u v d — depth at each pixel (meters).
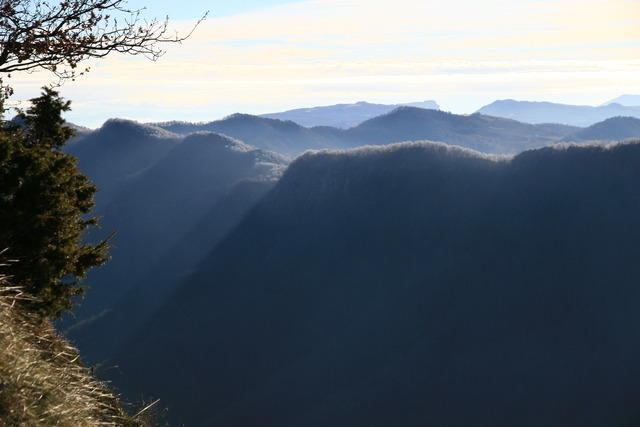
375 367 142.38
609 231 150.00
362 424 125.31
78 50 10.49
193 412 136.00
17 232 8.59
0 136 8.88
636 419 111.69
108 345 164.88
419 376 136.38
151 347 157.38
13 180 8.71
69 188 9.72
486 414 121.00
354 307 166.00
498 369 131.50
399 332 150.88
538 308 142.50
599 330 131.62
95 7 10.48
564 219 156.25
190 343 159.50
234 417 132.00
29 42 10.15
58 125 11.36
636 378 121.62
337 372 144.38
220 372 147.50
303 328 160.88
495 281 152.25
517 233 160.25
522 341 135.25
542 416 117.50
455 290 155.38
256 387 141.75
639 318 132.75
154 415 6.86
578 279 143.25
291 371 146.88
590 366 126.31
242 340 158.62
